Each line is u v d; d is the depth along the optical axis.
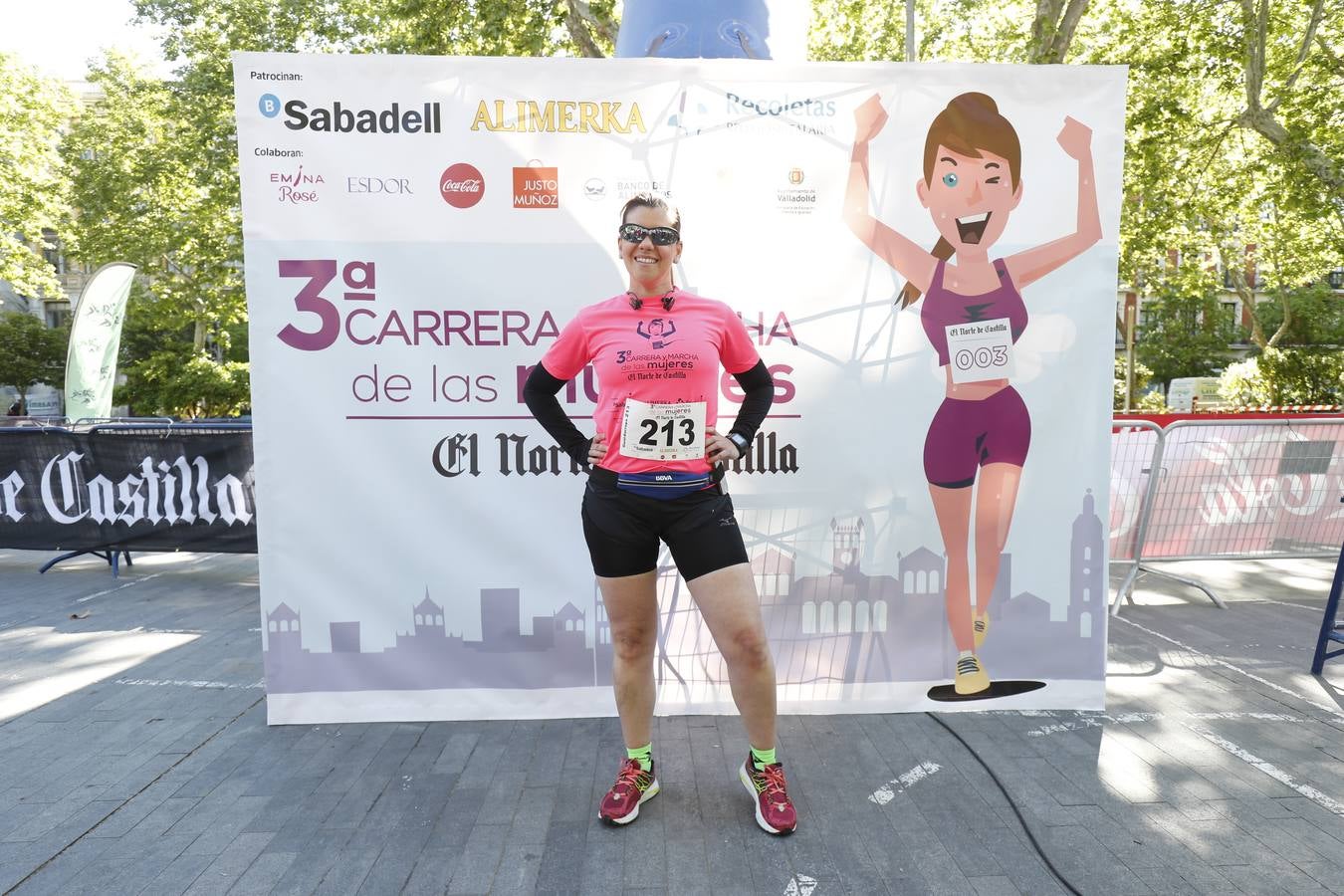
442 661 3.42
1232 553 5.83
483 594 3.40
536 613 3.42
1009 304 3.40
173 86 20.77
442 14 12.59
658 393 2.43
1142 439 5.62
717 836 2.60
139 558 7.30
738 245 3.32
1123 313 34.16
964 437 3.44
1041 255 3.39
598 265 3.29
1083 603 3.53
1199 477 5.73
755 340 3.36
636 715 2.70
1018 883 2.36
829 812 2.74
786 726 3.41
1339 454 5.84
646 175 3.27
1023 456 3.46
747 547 3.43
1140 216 14.85
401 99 3.19
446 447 3.33
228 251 23.64
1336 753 3.20
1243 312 37.56
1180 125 13.67
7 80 23.30
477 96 3.21
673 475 2.46
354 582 3.37
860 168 3.32
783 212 3.32
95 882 2.38
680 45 4.08
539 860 2.47
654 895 2.30
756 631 2.54
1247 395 23.91
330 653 3.39
